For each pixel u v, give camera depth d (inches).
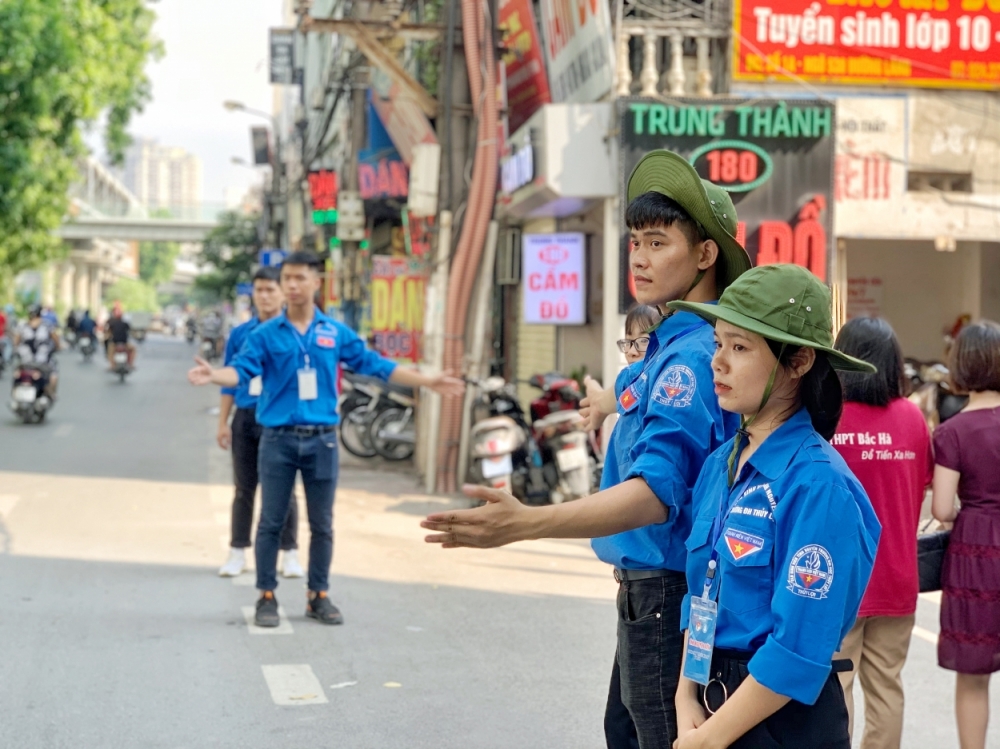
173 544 312.3
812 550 85.1
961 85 400.8
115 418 671.8
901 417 141.2
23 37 866.1
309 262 231.6
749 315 88.6
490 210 407.2
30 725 171.9
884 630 144.6
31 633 220.7
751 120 378.0
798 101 379.6
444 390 239.0
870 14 395.9
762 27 391.9
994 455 149.0
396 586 270.8
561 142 384.8
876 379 139.3
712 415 101.0
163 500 383.2
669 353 105.7
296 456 231.3
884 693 145.3
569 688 196.5
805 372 89.8
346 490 414.9
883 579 139.9
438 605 253.1
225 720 176.9
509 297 579.5
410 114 514.3
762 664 84.7
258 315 279.1
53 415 679.7
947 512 150.3
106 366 1282.0
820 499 86.0
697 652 91.8
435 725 177.3
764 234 379.2
